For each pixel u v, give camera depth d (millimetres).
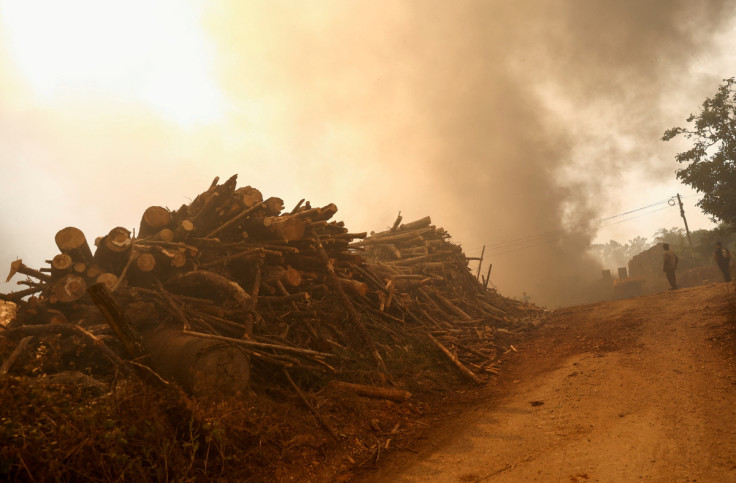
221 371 5879
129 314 6832
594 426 5414
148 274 7855
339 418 6141
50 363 5859
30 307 7074
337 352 7984
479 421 6246
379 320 10570
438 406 7207
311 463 5082
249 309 7160
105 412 4383
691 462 4098
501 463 4789
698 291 13594
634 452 4488
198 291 8156
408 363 8789
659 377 6828
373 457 5332
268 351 7012
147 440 4496
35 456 3742
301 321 8203
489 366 9461
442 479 4586
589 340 10359
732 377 6219
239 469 4742
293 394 6469
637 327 10531
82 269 7391
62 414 4125
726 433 4570
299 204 10125
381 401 6859
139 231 8547
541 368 8805
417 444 5641
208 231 8688
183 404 4973
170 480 4312
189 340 6023
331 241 10133
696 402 5582
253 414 5512
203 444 4836
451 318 13750
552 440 5211
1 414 3934
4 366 5152
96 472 3975
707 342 8117
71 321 7078
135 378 5109
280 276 8648
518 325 14391
